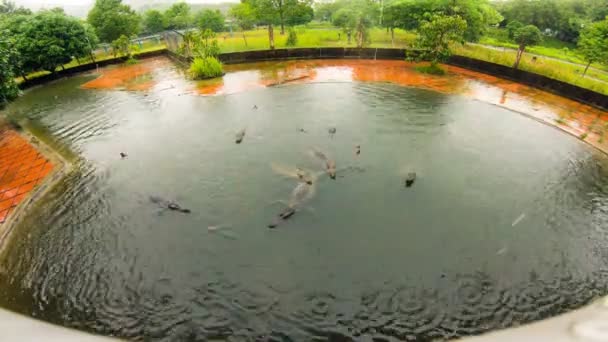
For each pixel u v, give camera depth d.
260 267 9.66
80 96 25.94
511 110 19.56
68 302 8.96
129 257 10.21
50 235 11.27
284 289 9.00
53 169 15.38
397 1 32.53
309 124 18.34
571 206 11.71
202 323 8.27
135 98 24.47
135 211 12.12
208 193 12.83
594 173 13.56
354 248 10.12
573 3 40.38
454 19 24.58
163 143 17.12
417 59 27.38
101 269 9.87
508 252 9.88
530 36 23.23
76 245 10.78
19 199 13.28
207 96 23.83
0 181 14.63
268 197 12.38
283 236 10.62
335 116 19.30
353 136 16.77
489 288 8.83
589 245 10.10
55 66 31.53
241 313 8.46
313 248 10.17
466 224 10.92
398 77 26.11
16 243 11.07
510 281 9.01
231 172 14.08
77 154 16.62
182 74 30.34
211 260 9.95
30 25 30.23
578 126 17.36
